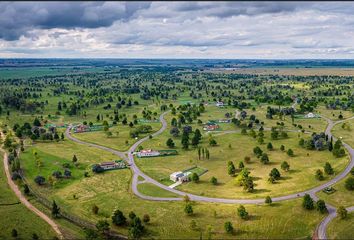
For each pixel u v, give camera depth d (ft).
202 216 586.45
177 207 621.72
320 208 585.63
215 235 533.55
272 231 538.06
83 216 601.21
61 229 561.02
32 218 595.06
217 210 604.08
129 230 533.96
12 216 601.21
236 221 566.77
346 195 649.20
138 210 615.57
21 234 545.85
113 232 551.18
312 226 552.82
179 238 529.86
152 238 530.68
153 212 606.96
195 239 526.16
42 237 536.83
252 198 646.33
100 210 620.08
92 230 533.14
